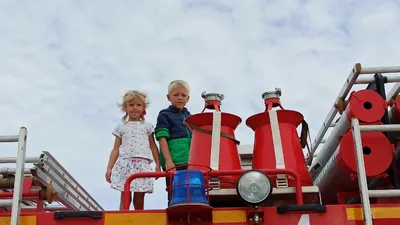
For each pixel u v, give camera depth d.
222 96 4.85
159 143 5.30
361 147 3.87
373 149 4.09
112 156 5.39
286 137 4.46
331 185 4.70
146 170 5.21
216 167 4.32
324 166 4.98
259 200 3.59
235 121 4.58
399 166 4.32
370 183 4.50
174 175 3.80
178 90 5.52
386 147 4.09
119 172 5.19
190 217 3.73
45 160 4.50
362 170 3.80
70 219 3.77
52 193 4.78
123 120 5.53
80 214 3.76
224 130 4.53
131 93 5.52
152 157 5.37
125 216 3.75
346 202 5.05
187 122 4.58
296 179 4.04
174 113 5.48
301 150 4.48
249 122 4.63
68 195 5.47
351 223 3.70
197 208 3.66
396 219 3.71
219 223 3.71
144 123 5.49
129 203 4.02
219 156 4.40
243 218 3.72
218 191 4.07
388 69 4.30
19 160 3.95
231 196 4.10
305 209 3.71
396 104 4.28
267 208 3.73
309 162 5.75
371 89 4.60
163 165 5.56
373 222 3.71
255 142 4.57
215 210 3.74
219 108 4.77
